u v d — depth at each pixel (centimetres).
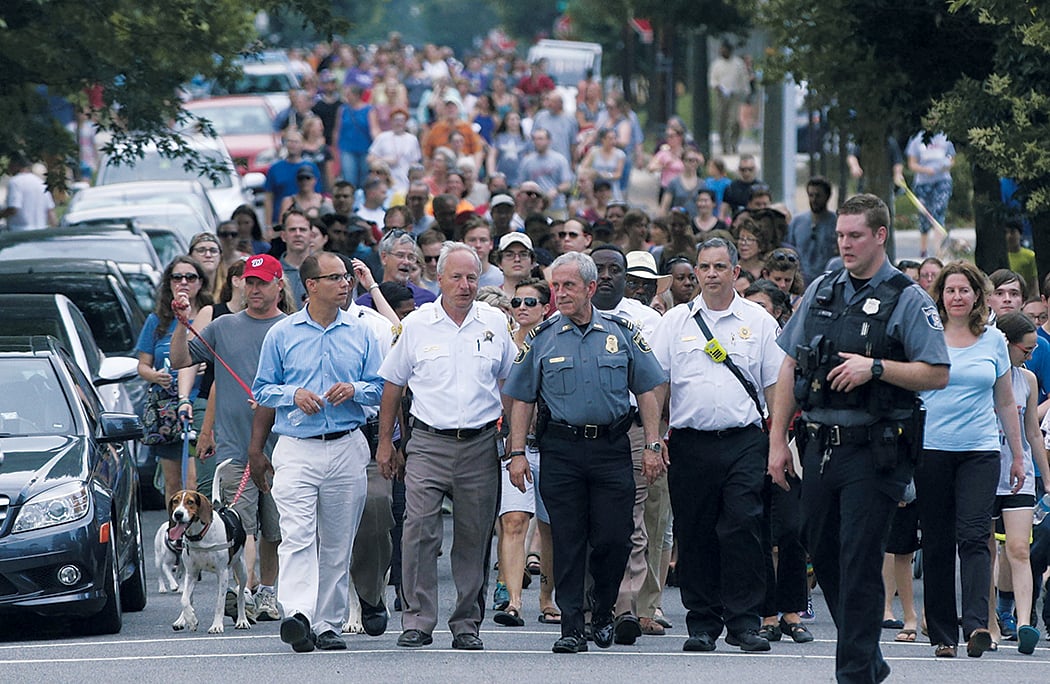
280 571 3975
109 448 4738
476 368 4012
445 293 4019
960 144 6309
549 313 4800
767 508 4288
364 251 6719
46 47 6575
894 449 3228
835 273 3331
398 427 4444
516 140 12025
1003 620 4628
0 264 6956
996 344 4128
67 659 3925
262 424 4138
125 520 4691
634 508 4253
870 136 7200
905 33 6688
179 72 7050
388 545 4253
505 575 4534
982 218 6950
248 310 4484
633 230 6781
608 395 3944
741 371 4028
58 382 4700
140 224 8919
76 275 6806
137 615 4756
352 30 7325
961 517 4094
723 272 4041
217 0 7012
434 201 7031
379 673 3684
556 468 3969
